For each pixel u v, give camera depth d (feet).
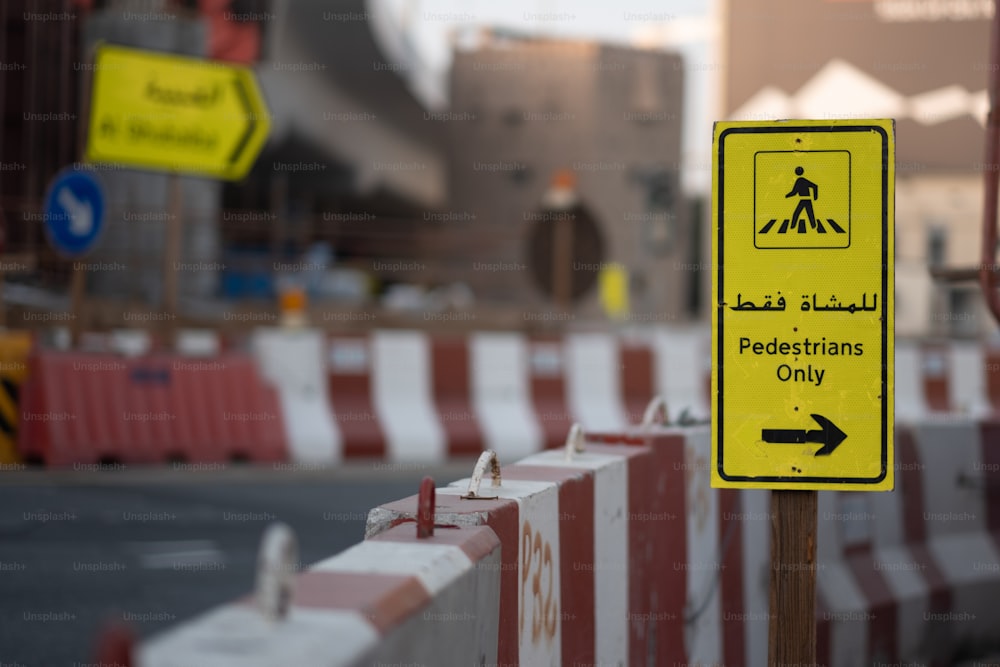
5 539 54.90
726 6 206.59
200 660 11.94
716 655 36.42
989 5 203.82
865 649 42.01
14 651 36.60
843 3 204.23
